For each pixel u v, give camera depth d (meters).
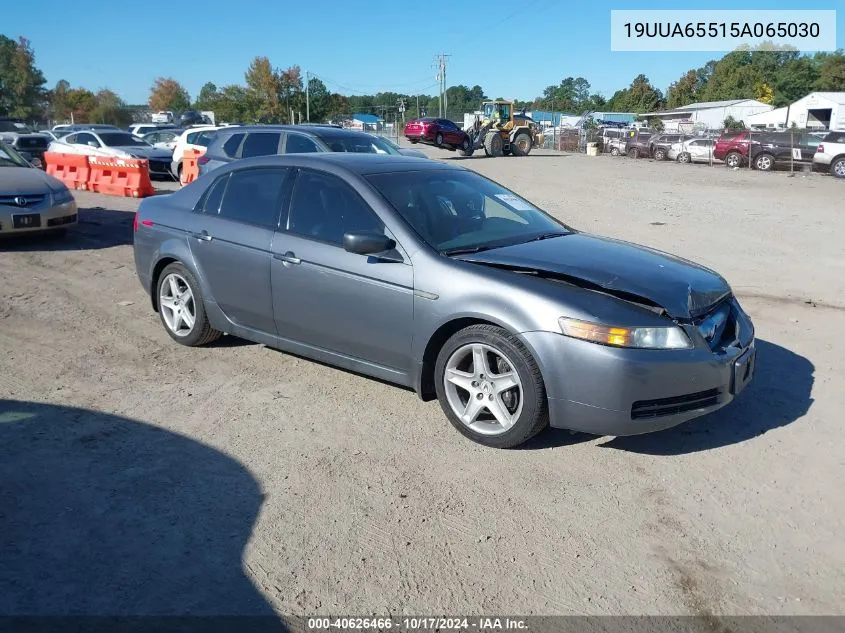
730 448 4.20
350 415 4.59
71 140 20.70
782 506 3.59
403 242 4.35
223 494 3.63
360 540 3.27
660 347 3.76
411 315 4.27
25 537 3.23
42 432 4.27
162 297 5.88
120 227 11.80
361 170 4.80
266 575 3.02
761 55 83.25
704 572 3.08
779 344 6.11
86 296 7.46
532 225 5.02
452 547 3.23
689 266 4.59
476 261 4.20
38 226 9.76
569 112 114.56
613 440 4.27
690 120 64.50
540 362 3.83
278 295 4.92
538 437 4.31
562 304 3.81
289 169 5.07
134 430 4.33
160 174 20.14
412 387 4.46
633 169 28.95
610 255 4.45
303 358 5.60
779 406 4.80
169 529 3.33
